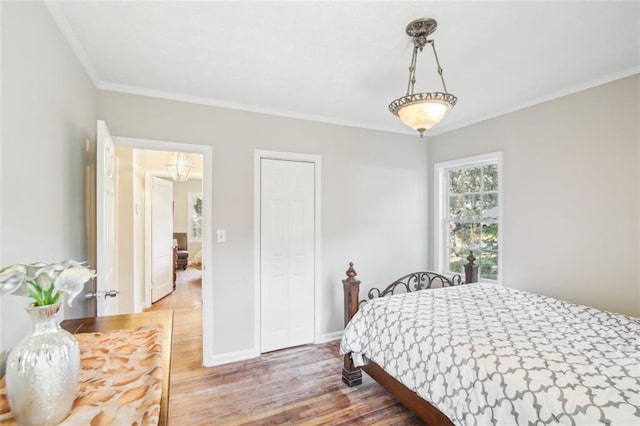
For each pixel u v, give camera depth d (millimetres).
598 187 2496
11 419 800
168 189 5551
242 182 3023
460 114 3322
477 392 1477
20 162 1221
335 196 3508
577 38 1906
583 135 2584
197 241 9594
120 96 2572
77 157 1947
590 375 1326
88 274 902
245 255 3029
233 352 2969
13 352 792
